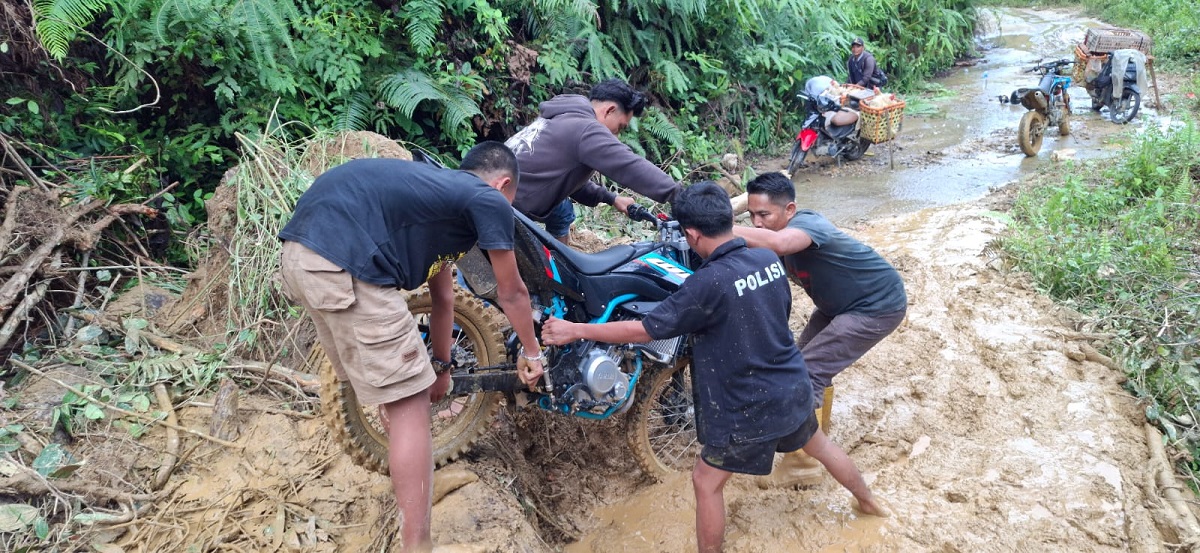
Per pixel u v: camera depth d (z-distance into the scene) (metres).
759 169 8.81
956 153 8.70
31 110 4.77
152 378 3.61
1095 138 8.81
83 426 3.32
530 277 2.96
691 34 8.81
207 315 4.11
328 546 2.88
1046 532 3.03
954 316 4.68
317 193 2.42
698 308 2.67
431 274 2.62
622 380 3.09
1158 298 4.59
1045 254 5.22
